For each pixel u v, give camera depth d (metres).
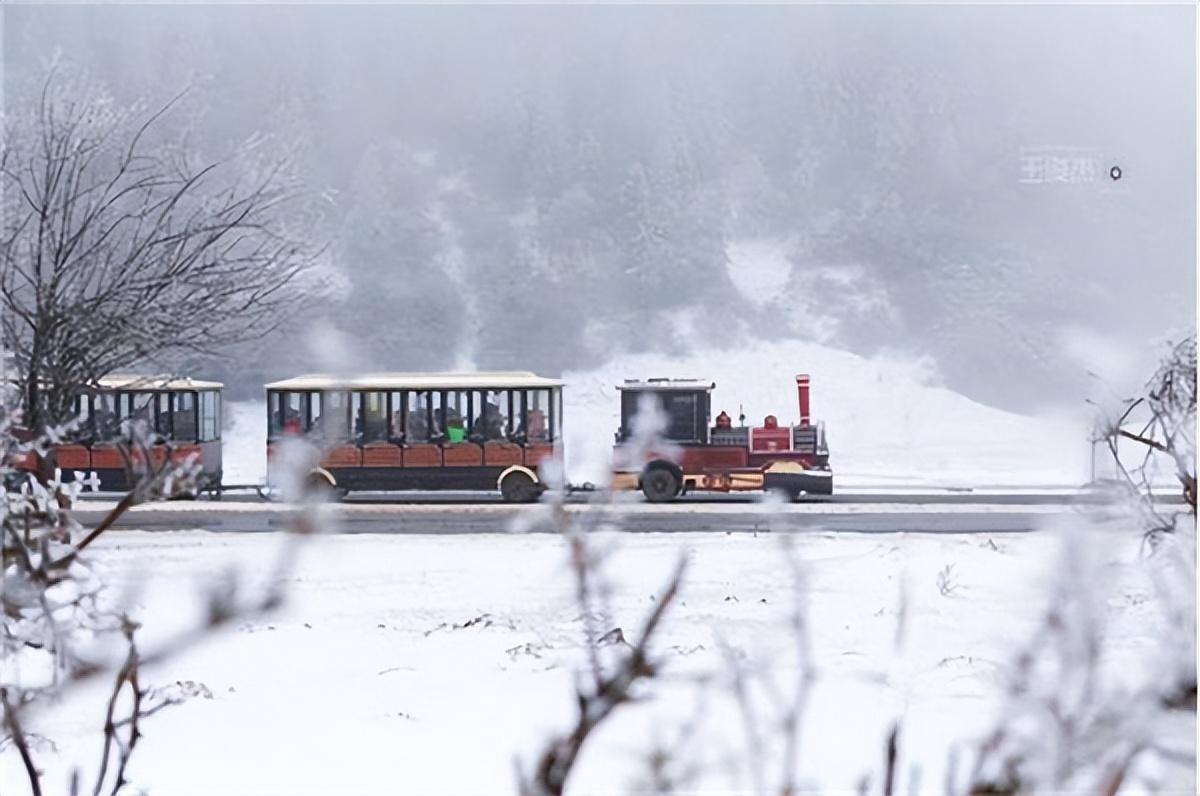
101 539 17.44
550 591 13.80
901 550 16.09
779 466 25.41
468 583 14.63
